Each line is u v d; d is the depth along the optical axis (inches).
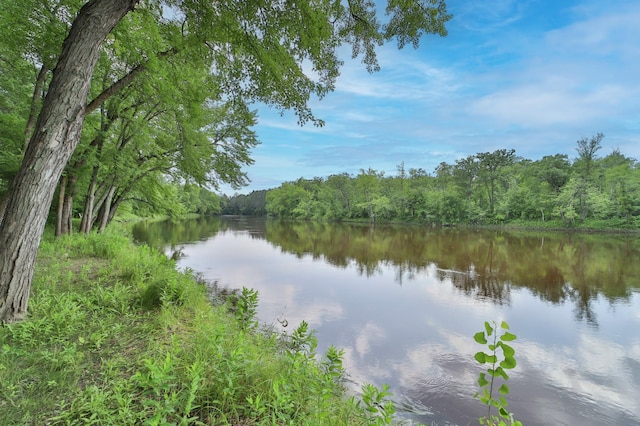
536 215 1817.2
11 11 196.1
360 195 2508.6
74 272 251.4
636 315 305.9
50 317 136.5
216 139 558.9
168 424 66.9
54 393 87.2
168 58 237.3
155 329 142.3
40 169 126.6
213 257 592.7
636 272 508.4
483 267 550.0
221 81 205.6
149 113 465.4
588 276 480.1
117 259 311.9
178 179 599.8
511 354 67.6
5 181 395.2
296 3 154.4
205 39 184.1
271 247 784.3
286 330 242.5
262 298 330.0
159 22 198.5
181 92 272.5
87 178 500.4
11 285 126.6
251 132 558.6
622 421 153.3
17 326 122.6
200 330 141.3
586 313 310.5
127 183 590.2
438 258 646.5
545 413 157.4
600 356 220.2
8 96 327.9
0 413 77.5
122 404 80.2
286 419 79.7
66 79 127.5
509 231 1475.1
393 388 171.9
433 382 179.6
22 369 96.0
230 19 163.6
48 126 126.5
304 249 766.5
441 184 2267.5
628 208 1477.6
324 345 223.5
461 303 337.7
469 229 1620.3
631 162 1927.9
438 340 239.8
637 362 211.9
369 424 94.4
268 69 180.7
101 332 132.3
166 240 826.8
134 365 107.3
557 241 999.6
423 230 1525.6
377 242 951.6
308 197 2878.9
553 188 1771.7
